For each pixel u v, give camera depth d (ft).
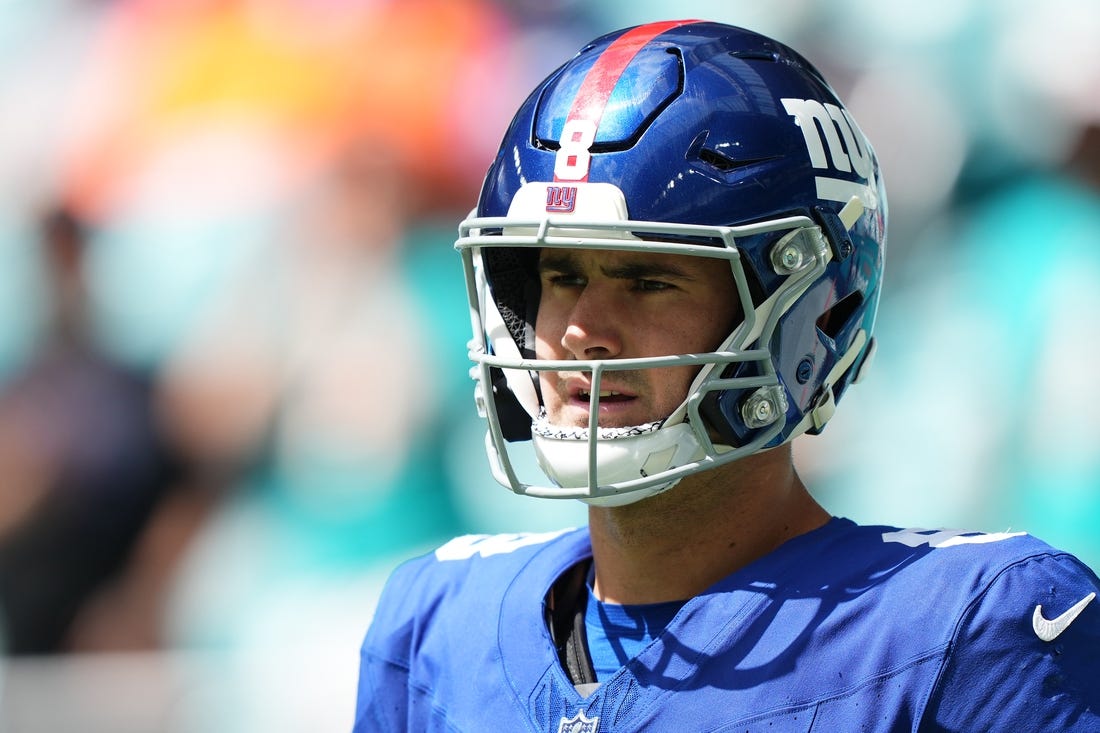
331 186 51.03
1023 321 44.16
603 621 18.66
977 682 16.03
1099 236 44.57
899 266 47.39
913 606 16.56
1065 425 42.37
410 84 51.72
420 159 51.37
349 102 51.78
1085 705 15.98
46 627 47.19
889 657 16.29
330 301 50.01
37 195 52.49
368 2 52.24
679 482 17.97
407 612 20.97
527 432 20.04
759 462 18.33
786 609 17.13
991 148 47.03
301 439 48.65
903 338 45.96
